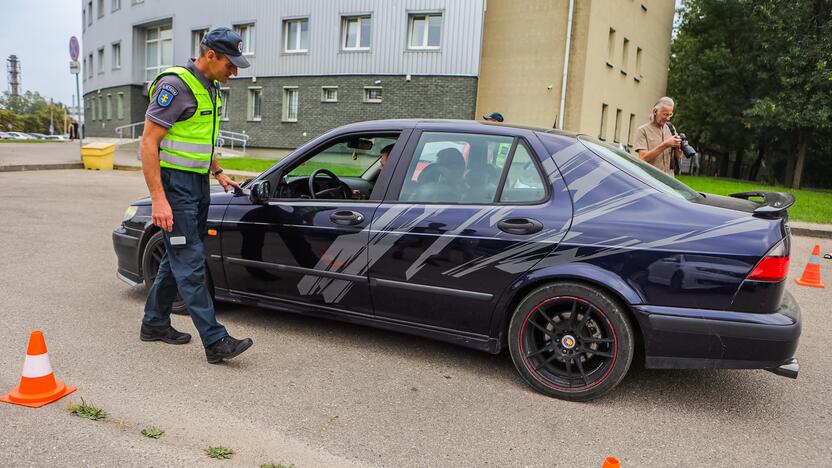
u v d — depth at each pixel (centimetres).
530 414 305
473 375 354
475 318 342
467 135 362
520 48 2045
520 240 326
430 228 349
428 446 267
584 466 256
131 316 432
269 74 2330
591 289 312
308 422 284
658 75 2791
